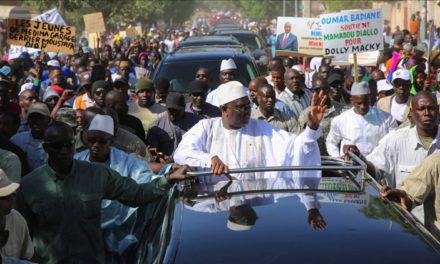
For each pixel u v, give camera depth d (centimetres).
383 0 5200
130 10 4938
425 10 2478
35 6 3825
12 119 755
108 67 1772
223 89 614
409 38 2359
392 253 389
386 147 666
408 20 4681
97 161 614
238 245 400
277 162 615
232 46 1423
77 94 1186
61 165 541
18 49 1875
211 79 1109
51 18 1712
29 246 532
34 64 1725
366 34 1123
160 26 7494
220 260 389
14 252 518
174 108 868
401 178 665
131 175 607
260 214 433
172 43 3612
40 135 760
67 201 545
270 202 451
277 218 427
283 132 623
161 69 1280
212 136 624
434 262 382
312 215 429
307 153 599
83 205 546
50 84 1260
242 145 619
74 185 546
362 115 828
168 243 411
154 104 982
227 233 411
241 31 2609
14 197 511
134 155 677
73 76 1549
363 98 820
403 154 663
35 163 756
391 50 1678
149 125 927
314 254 389
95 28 2195
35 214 548
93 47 2705
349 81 1277
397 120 984
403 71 977
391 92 1138
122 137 726
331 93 1001
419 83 1108
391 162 669
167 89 1056
